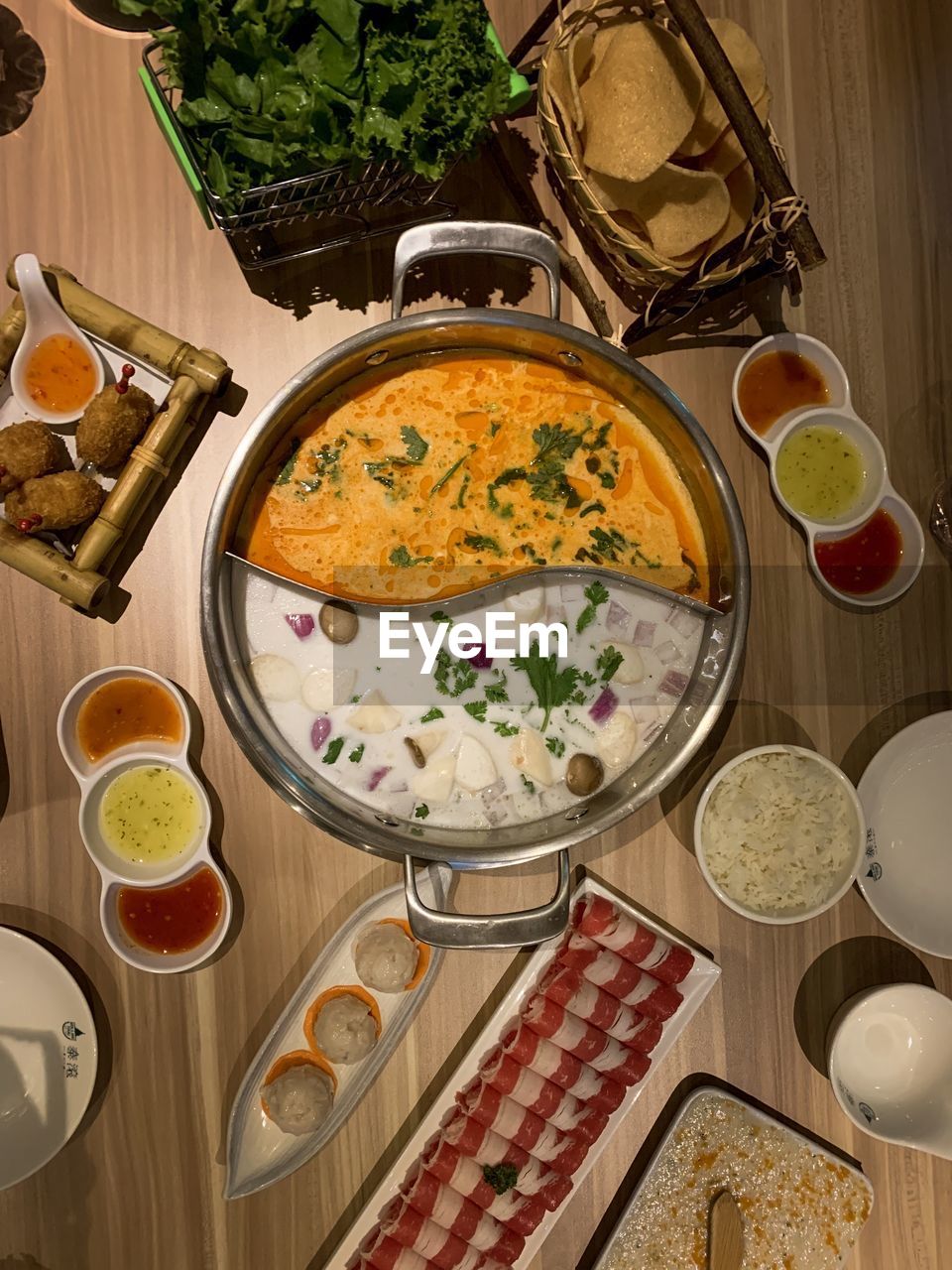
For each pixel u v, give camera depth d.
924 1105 0.65
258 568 0.55
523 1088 0.61
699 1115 0.64
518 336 0.57
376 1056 0.60
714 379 0.65
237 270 0.60
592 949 0.62
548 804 0.60
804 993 0.66
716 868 0.63
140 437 0.57
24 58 0.58
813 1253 0.65
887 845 0.66
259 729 0.53
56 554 0.56
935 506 0.67
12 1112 0.60
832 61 0.66
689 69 0.54
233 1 0.45
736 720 0.65
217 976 0.61
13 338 0.56
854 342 0.66
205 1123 0.61
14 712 0.60
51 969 0.58
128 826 0.59
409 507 0.60
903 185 0.67
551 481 0.60
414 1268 0.60
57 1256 0.60
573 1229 0.64
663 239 0.54
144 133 0.60
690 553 0.61
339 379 0.59
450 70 0.48
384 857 0.62
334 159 0.50
